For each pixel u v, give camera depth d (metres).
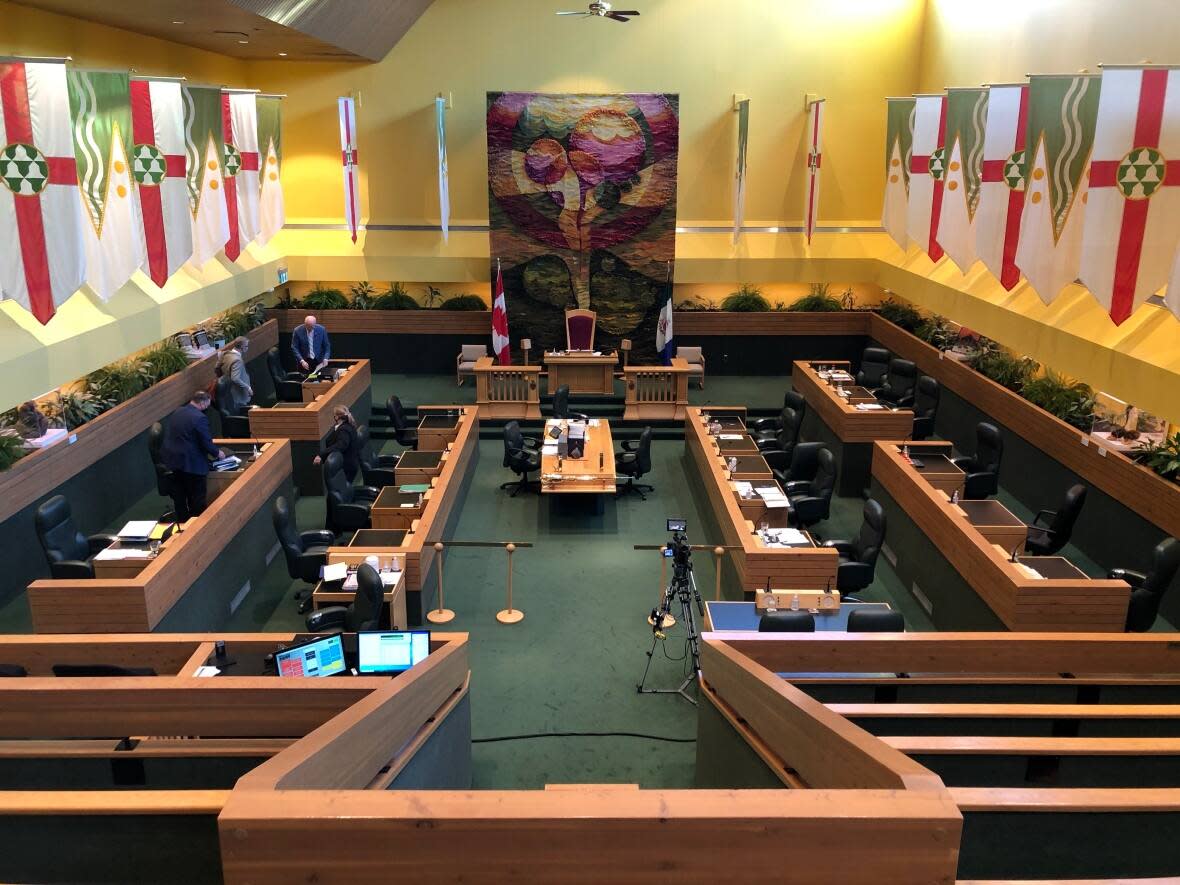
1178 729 5.60
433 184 19.81
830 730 3.58
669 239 19.62
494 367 17.34
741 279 20.05
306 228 19.91
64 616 8.66
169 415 14.85
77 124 9.52
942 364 17.09
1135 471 11.02
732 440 13.89
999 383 15.27
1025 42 14.73
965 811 3.71
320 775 3.20
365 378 17.19
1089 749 4.58
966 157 13.16
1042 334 12.66
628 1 18.98
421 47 19.20
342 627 8.97
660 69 19.36
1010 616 8.96
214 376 16.33
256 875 2.67
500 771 7.99
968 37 16.88
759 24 19.16
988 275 15.06
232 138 14.35
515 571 11.94
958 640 6.56
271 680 4.51
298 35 14.44
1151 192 8.59
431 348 20.55
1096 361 11.33
